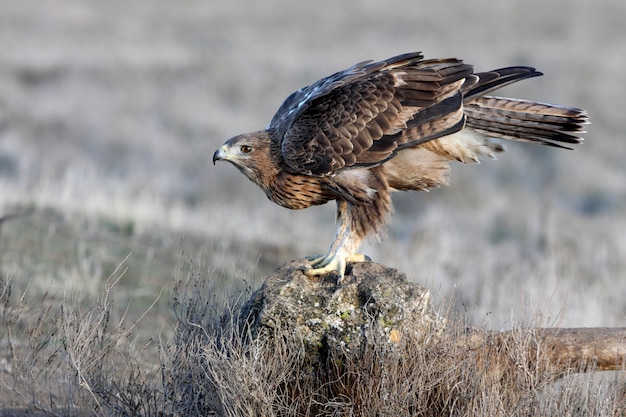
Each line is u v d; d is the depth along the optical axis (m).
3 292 8.93
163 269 13.73
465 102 8.52
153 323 10.91
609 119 40.91
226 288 8.41
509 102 8.56
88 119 36.03
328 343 7.20
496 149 8.84
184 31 61.06
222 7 73.56
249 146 8.47
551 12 74.75
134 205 17.61
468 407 6.99
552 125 8.53
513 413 7.09
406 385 7.01
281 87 44.88
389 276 7.52
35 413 7.84
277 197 8.67
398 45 59.41
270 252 16.23
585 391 7.66
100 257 13.76
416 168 8.55
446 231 20.41
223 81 44.62
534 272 15.63
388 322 7.19
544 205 24.22
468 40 61.69
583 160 34.38
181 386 7.55
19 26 56.28
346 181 8.29
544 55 54.72
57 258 13.38
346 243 8.19
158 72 44.62
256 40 58.75
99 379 7.64
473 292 13.68
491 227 23.81
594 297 13.58
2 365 8.58
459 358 7.29
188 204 26.09
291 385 7.27
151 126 36.31
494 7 77.25
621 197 30.91
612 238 20.47
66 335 7.83
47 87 40.75
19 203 16.48
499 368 7.43
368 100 8.32
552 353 7.64
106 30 58.28
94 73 43.53
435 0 81.81
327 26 66.81
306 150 8.29
